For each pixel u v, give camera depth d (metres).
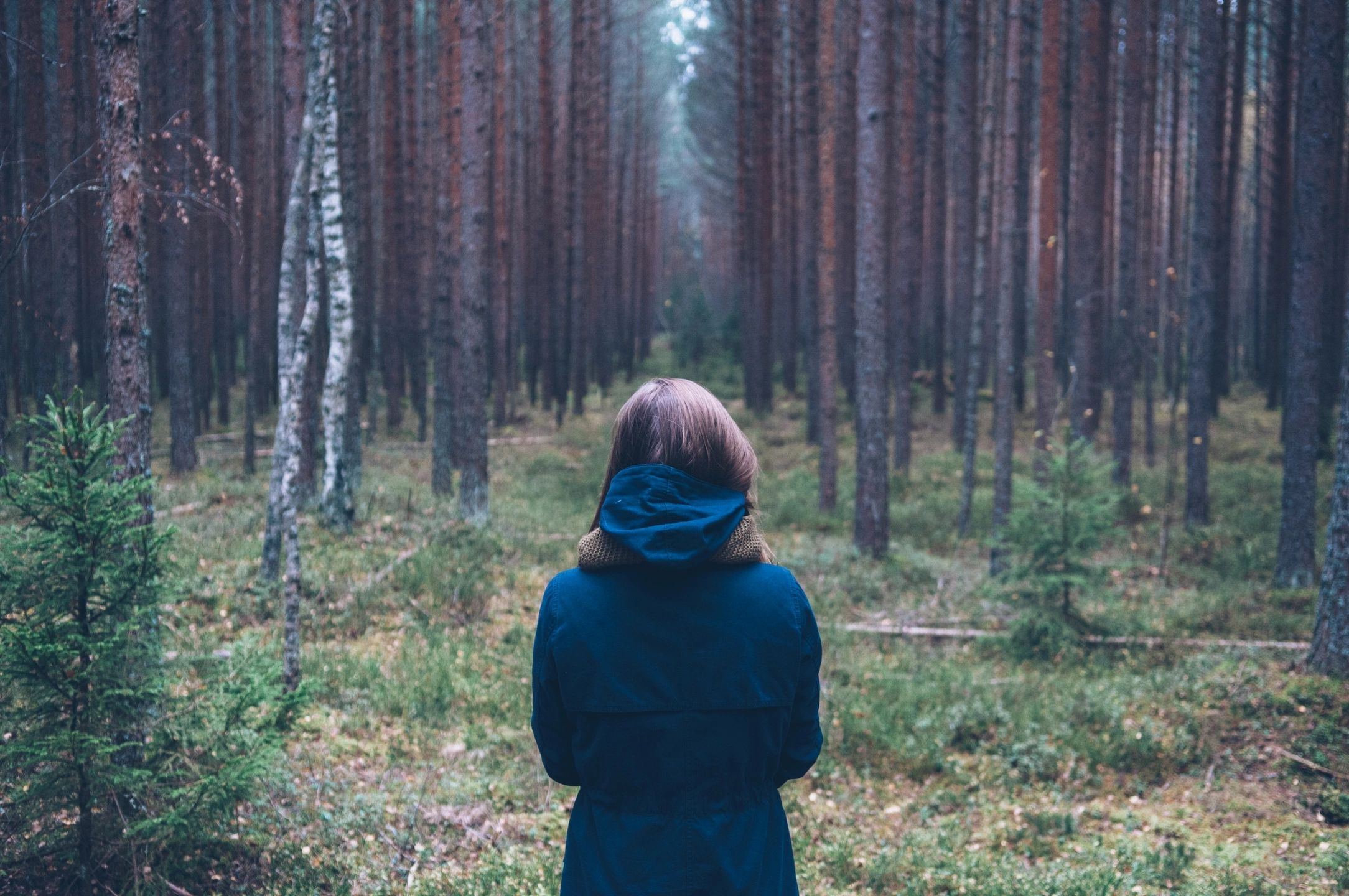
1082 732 6.75
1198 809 5.80
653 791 1.57
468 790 5.50
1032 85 22.66
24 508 3.61
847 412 25.78
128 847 3.91
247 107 18.22
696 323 39.94
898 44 21.95
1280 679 7.12
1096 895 4.50
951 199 30.86
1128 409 16.80
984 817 5.78
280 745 4.15
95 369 19.94
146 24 14.49
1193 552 13.30
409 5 21.38
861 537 12.65
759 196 25.92
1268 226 29.67
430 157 24.27
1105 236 23.89
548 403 29.69
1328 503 15.23
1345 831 5.40
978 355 14.10
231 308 24.44
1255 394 28.36
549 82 26.91
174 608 7.72
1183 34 23.33
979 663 8.81
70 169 5.95
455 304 22.78
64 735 3.58
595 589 1.62
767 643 1.60
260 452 19.48
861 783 6.23
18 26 8.68
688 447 1.69
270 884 4.20
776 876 1.60
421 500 14.20
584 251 34.19
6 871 3.83
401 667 7.43
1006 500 11.80
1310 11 9.98
